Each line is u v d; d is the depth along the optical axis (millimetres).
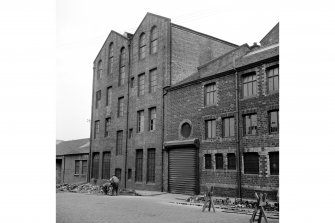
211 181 20172
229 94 19844
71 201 18234
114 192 24312
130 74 30672
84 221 11289
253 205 15492
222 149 19734
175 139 23656
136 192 24312
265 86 17844
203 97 21625
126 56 31422
